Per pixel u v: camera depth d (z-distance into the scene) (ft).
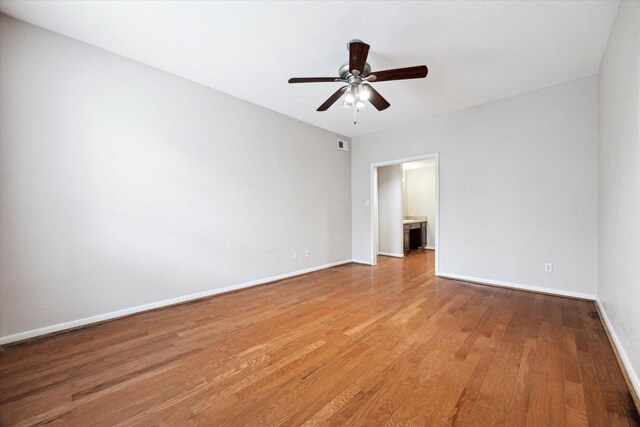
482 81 10.18
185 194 10.16
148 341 7.04
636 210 5.21
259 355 6.33
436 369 5.70
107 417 4.44
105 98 8.35
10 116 6.91
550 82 10.29
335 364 5.93
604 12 6.62
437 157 13.79
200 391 5.08
